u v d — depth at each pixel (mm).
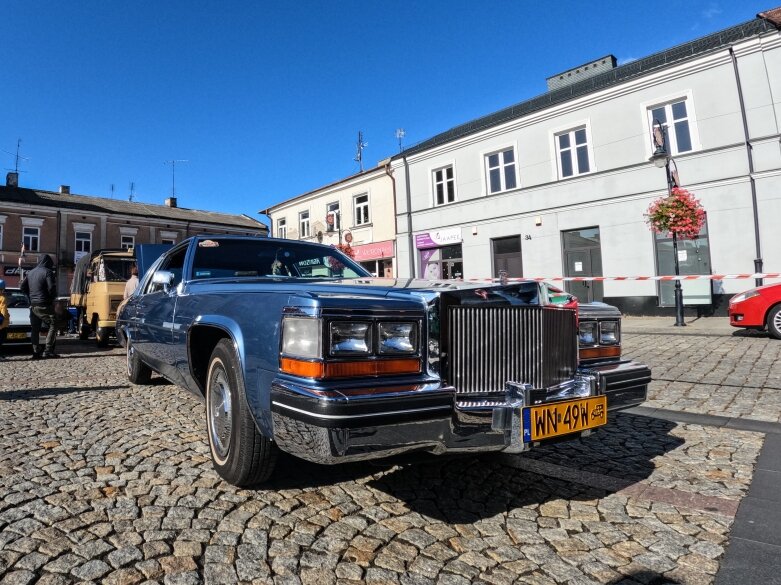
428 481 2672
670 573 1812
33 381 5559
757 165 11727
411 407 1854
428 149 18906
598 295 14461
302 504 2355
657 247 13312
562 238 15320
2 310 7770
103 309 9500
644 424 3736
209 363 2807
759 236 11664
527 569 1839
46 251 29750
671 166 12883
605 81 15133
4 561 1810
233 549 1930
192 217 37094
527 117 15867
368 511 2297
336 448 1733
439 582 1748
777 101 11500
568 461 2990
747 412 3961
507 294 2240
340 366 1839
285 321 2004
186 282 3385
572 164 15164
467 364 2111
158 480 2600
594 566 1864
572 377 2539
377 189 21109
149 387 5160
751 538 2053
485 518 2252
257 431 2303
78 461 2871
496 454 3100
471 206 17672
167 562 1827
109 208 32781
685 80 12734
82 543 1951
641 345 7941
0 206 28141
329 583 1727
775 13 13016
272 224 28031
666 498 2455
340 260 4016
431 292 2066
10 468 2744
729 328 9578
